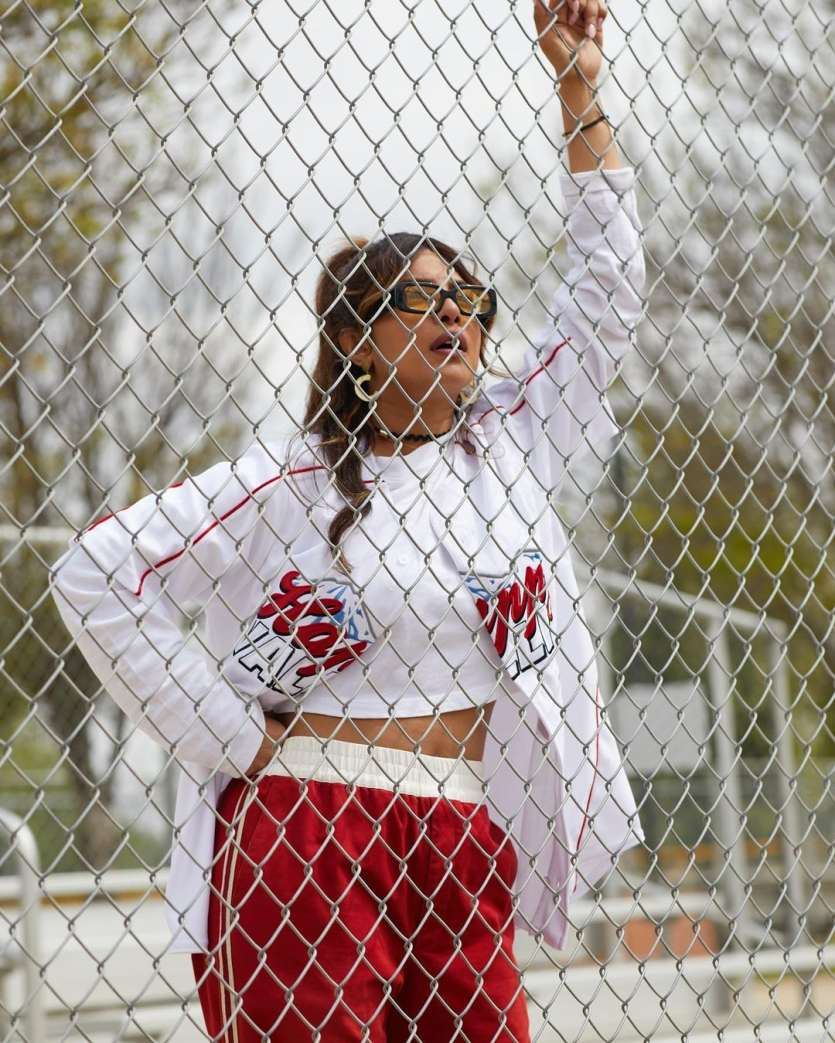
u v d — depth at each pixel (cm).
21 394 1042
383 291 266
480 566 302
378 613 290
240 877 280
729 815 808
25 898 485
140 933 701
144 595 275
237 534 288
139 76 864
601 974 300
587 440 318
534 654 304
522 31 284
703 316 1402
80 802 784
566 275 335
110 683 270
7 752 213
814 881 336
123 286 230
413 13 264
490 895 300
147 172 234
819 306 1329
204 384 1267
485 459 289
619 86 319
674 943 789
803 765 334
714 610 823
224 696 279
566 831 306
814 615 1573
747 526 1606
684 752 817
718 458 1484
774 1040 667
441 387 297
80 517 1140
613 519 1180
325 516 292
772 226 1237
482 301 299
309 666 287
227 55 242
